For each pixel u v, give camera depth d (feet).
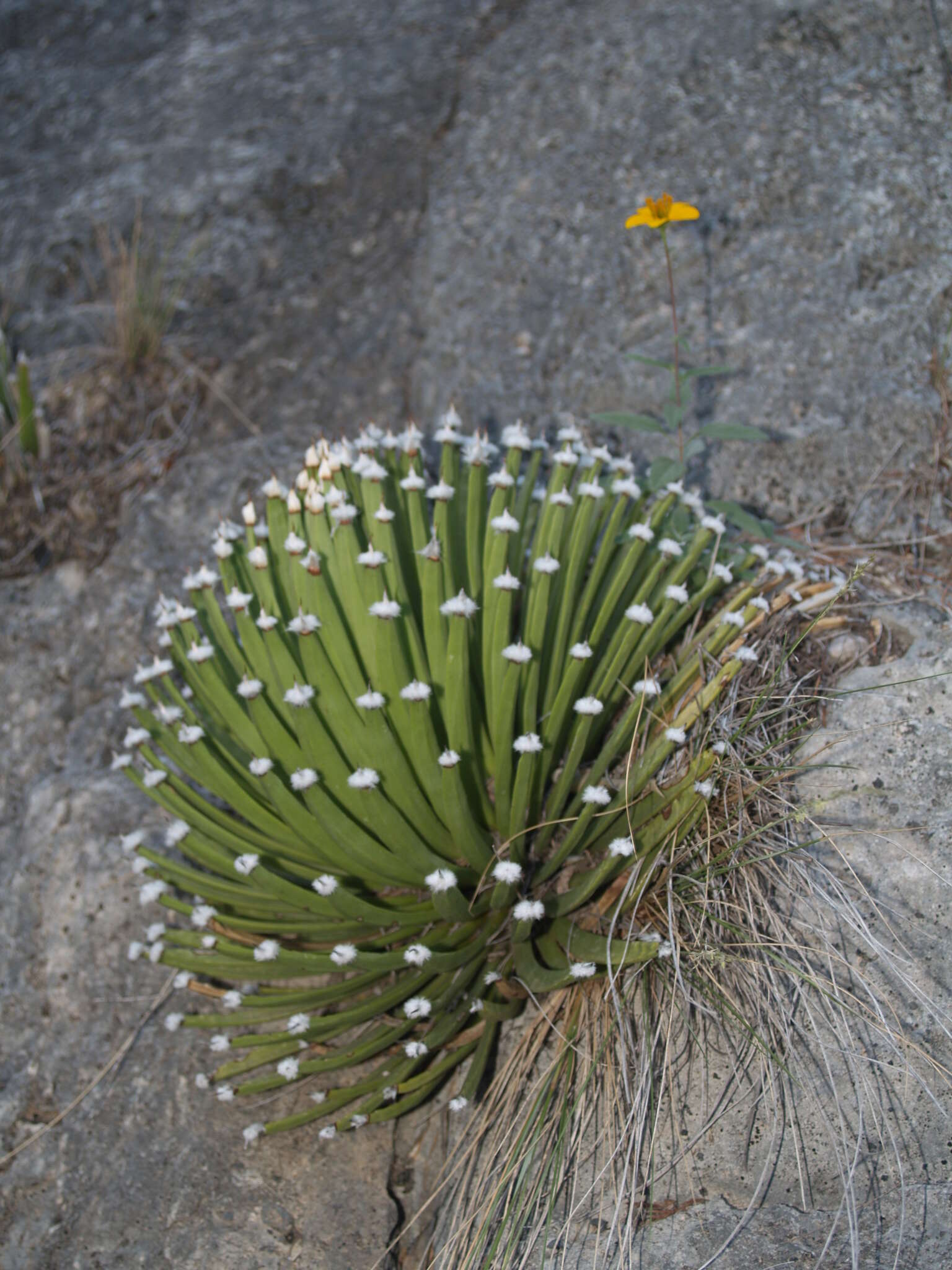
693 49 3.38
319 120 3.84
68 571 3.24
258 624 2.26
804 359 2.93
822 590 2.53
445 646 2.28
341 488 2.41
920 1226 2.05
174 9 4.46
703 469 2.86
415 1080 2.28
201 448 3.35
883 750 2.30
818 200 3.08
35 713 3.07
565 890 2.34
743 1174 2.11
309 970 2.30
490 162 3.50
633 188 3.22
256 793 2.43
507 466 2.40
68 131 4.20
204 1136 2.39
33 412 3.34
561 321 3.12
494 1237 2.10
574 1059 2.20
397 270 3.53
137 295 3.54
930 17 3.26
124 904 2.65
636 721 2.26
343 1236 2.27
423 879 2.29
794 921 2.19
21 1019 2.64
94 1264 2.31
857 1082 2.10
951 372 2.88
